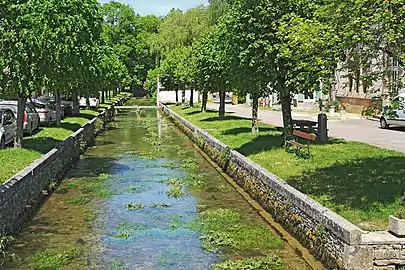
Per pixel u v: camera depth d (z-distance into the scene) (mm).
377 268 8211
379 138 22047
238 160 17141
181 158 23109
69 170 19922
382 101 10602
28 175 12977
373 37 9875
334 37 10320
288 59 16438
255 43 17078
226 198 15117
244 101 56875
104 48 40375
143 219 12953
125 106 66812
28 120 21688
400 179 12242
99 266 9680
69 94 31078
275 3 17094
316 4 16703
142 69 91188
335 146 18297
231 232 11719
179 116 39406
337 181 12484
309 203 10281
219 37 24781
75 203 14625
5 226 10797
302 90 17547
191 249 10625
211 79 31562
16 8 15320
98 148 26672
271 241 11008
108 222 12688
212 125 29156
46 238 11391
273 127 26375
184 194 15703
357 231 8227
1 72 15195
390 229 8516
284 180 13016
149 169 20203
